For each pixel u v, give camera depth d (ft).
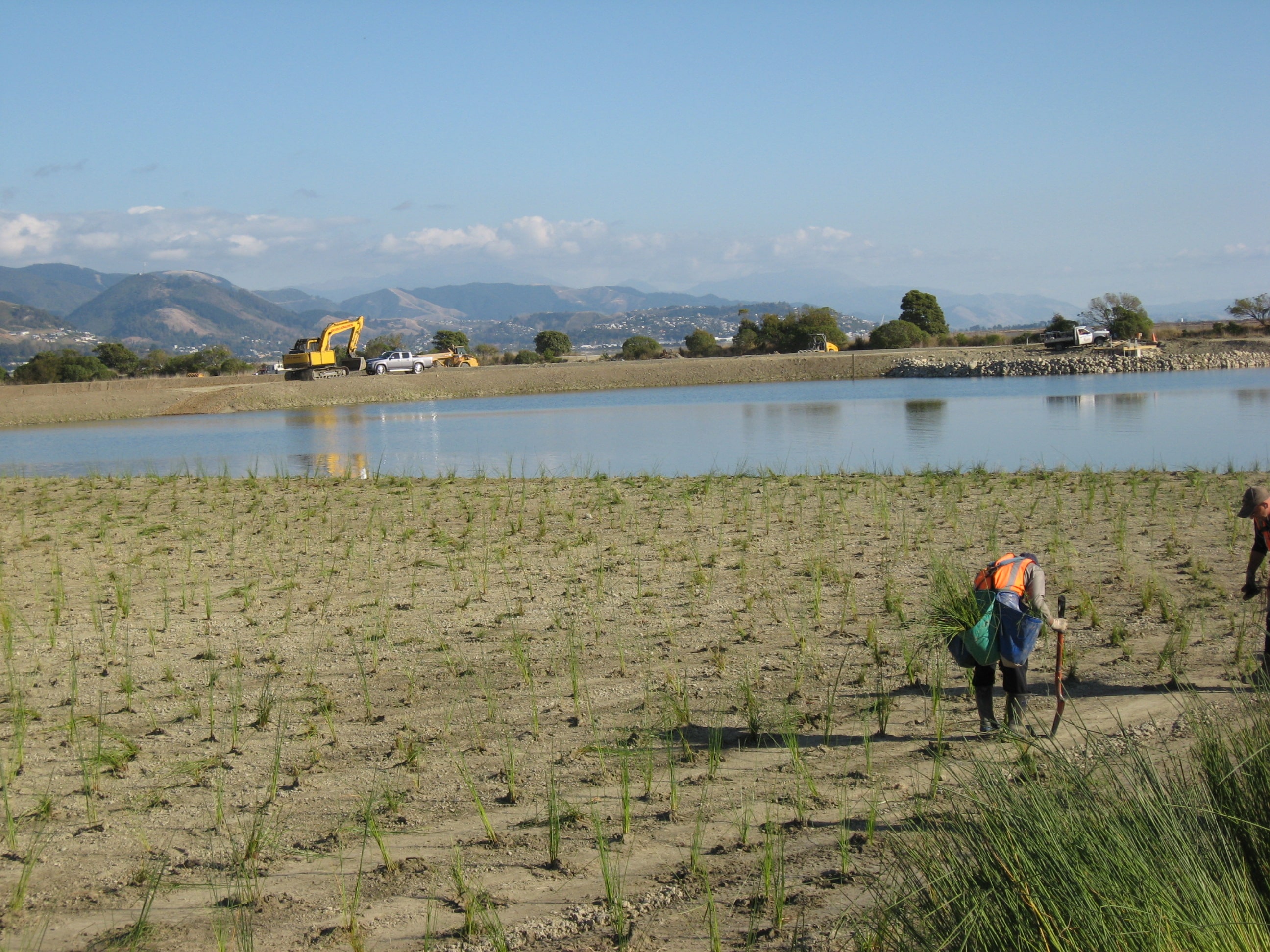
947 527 44.93
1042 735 19.43
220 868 16.37
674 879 15.56
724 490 59.47
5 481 75.72
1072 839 12.12
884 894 13.25
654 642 28.48
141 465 94.79
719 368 213.46
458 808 18.43
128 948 13.96
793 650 27.27
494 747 21.27
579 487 63.62
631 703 23.67
